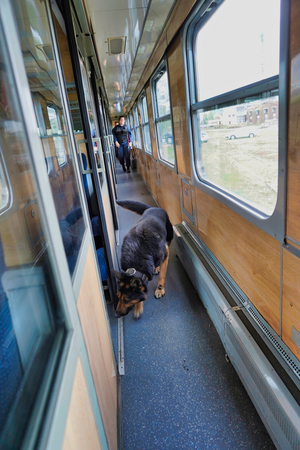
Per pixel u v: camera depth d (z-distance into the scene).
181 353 2.36
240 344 1.76
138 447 1.70
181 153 3.49
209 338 2.48
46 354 0.75
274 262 1.60
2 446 0.48
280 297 1.58
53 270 0.83
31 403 0.61
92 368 1.18
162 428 1.79
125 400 2.01
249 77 1.67
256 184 1.80
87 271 1.46
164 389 2.06
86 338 1.15
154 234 3.04
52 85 1.46
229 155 2.21
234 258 2.21
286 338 1.57
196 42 2.54
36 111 1.36
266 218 1.60
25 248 0.88
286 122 1.26
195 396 1.98
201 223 3.05
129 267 2.75
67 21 2.05
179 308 2.94
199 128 2.86
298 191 1.27
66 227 1.26
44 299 0.83
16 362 0.63
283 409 1.31
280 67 1.23
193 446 1.67
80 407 0.87
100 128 4.02
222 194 2.30
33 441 0.54
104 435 1.24
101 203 2.71
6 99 0.70
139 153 10.23
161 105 4.75
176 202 4.27
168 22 2.82
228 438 1.69
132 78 5.63
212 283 2.35
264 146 1.63
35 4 1.28
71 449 0.70
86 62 3.25
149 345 2.49
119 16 2.57
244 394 1.95
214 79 2.27
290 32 1.14
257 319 1.87
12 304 0.71
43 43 1.39
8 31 0.67
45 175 0.81
